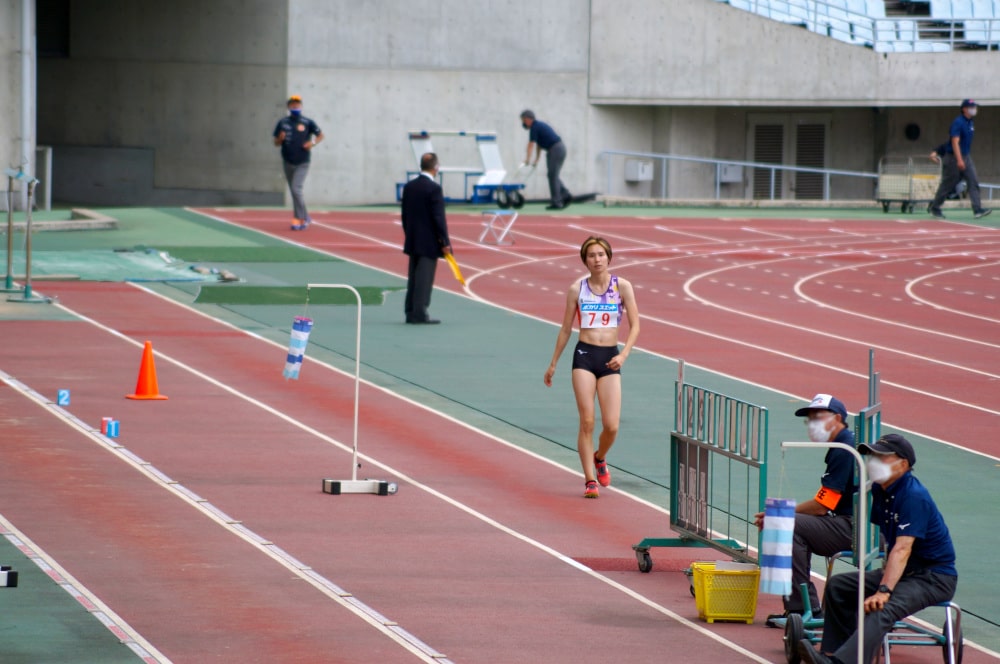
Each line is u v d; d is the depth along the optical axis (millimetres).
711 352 50594
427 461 33812
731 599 22812
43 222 74062
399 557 25797
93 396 39000
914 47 111625
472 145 104875
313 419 37719
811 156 116500
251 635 21062
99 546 25578
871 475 20312
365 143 101938
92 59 104500
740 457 23828
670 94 108562
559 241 80125
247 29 99875
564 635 21766
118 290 57750
